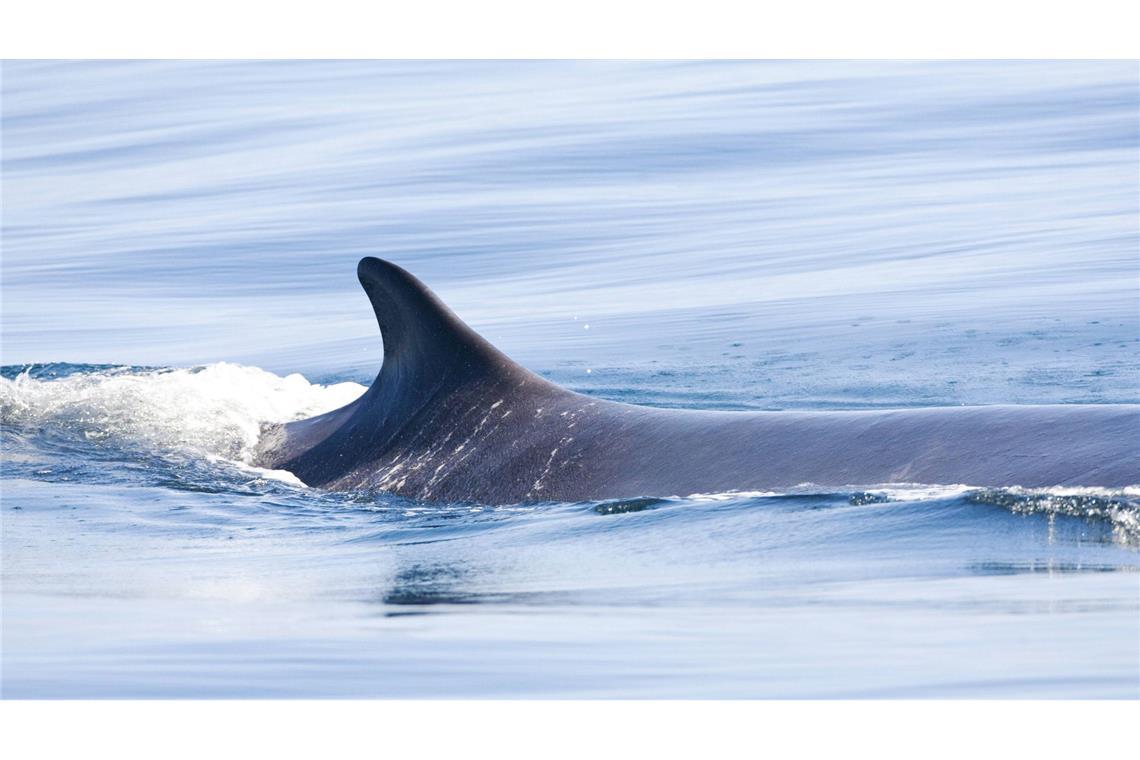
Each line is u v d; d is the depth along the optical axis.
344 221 121.44
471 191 129.00
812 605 31.94
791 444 43.59
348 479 51.00
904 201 118.38
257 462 54.25
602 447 47.00
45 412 58.97
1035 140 137.75
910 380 68.00
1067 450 38.75
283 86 174.25
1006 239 102.75
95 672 29.59
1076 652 27.69
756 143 141.75
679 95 162.75
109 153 151.38
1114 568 32.47
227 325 96.38
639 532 40.00
